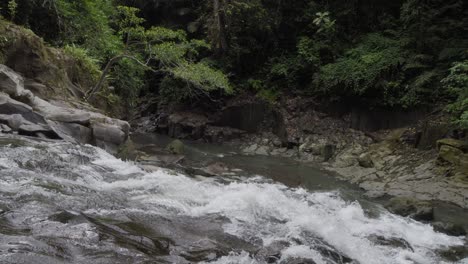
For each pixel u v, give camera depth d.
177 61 13.48
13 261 3.42
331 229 6.47
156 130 19.77
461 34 14.74
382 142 14.55
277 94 18.47
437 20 15.09
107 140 9.02
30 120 8.05
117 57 12.82
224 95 19.34
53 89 10.73
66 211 4.76
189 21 21.59
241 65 20.11
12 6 11.29
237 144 17.73
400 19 16.23
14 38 10.22
